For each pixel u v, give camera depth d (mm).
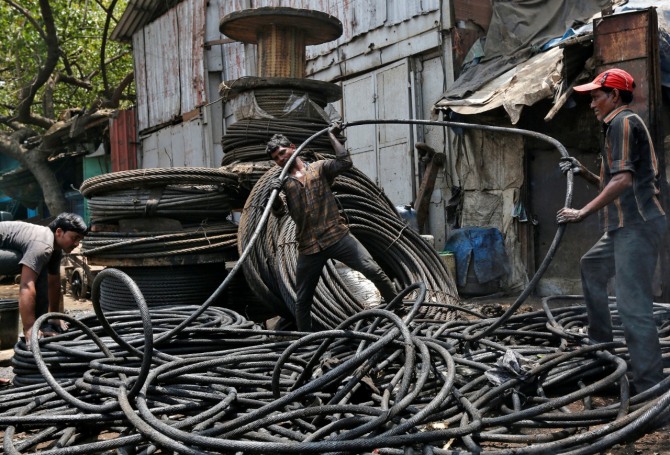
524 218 9125
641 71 6340
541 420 3271
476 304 8477
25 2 20234
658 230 3539
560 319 5172
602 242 4023
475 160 9680
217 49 15766
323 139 7523
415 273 6852
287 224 6312
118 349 4527
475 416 3082
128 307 7230
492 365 4059
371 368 3627
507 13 9914
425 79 10789
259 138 7422
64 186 22031
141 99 18203
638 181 3531
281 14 7312
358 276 6555
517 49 9586
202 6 15570
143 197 7137
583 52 7762
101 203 7230
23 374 4480
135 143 18391
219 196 7289
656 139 6293
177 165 16875
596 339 4184
